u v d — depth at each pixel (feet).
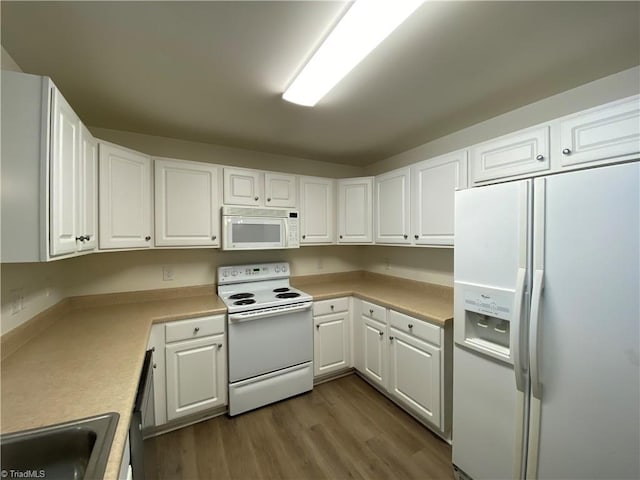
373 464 5.32
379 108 6.04
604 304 3.27
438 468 5.23
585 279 3.41
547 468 3.77
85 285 6.66
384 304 7.34
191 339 6.30
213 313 6.52
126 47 4.00
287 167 9.64
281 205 8.47
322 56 4.15
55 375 3.48
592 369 3.37
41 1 3.14
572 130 4.26
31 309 4.75
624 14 3.48
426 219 7.11
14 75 3.03
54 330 5.13
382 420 6.60
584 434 3.44
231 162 8.59
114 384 3.28
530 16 3.52
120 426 2.58
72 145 3.89
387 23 3.46
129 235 5.96
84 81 4.84
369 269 10.96
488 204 4.46
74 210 3.95
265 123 6.75
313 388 8.04
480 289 4.55
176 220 6.87
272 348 7.19
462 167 6.15
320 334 8.10
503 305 4.20
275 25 3.60
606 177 3.25
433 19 3.55
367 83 5.07
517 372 3.96
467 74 4.81
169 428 6.24
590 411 3.39
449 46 4.08
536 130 4.72
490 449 4.48
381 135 7.67
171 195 6.81
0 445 2.39
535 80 5.03
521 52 4.25
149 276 7.44
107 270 6.93
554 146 4.48
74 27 3.57
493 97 5.63
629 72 4.71
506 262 4.19
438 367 5.85
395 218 8.14
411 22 3.61
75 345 4.43
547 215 3.73
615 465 3.22
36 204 3.09
